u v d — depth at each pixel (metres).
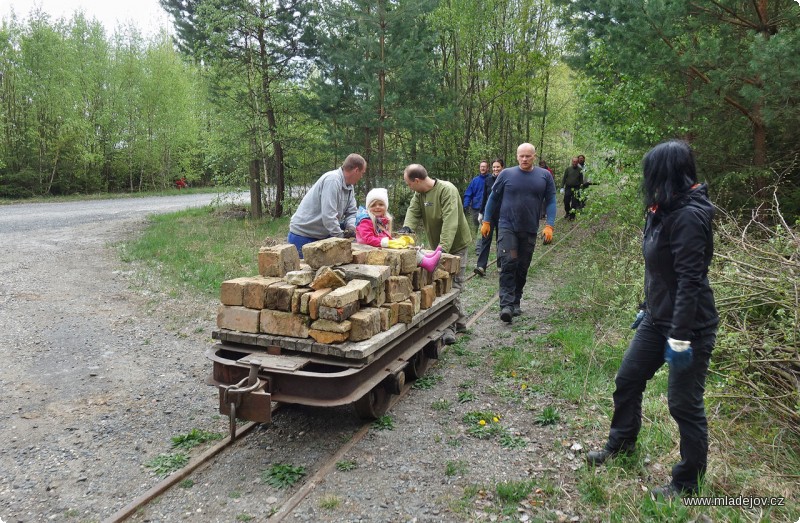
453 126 18.16
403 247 4.77
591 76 10.54
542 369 5.25
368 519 3.03
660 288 3.07
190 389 4.97
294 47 16.52
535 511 3.08
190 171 37.25
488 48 19.81
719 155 8.41
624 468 3.44
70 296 8.14
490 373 5.26
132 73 33.00
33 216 18.36
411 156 16.59
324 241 4.07
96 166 31.89
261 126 16.64
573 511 3.07
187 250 11.80
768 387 4.02
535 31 20.78
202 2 15.87
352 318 3.72
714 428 3.80
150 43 34.16
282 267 4.10
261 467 3.61
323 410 4.49
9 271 9.59
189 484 3.39
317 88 14.64
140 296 8.23
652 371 3.32
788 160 8.00
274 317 3.80
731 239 5.18
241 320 3.90
